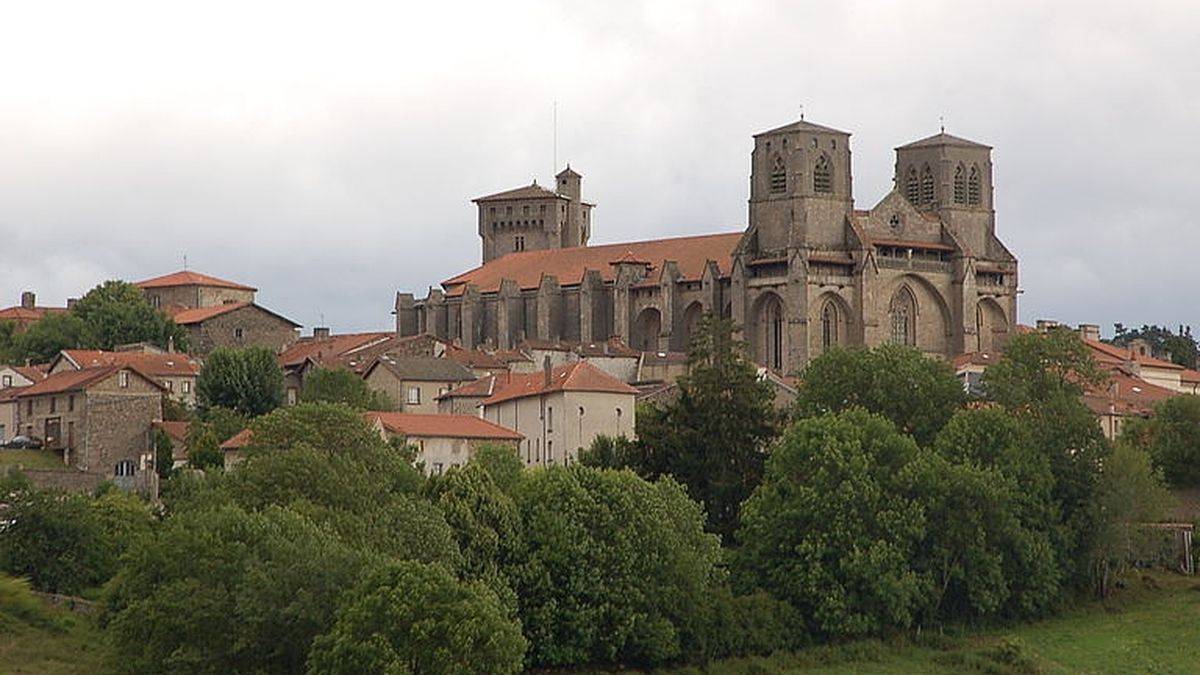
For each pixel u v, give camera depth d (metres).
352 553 174.12
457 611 165.38
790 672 198.75
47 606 193.25
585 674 189.50
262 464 197.50
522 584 190.12
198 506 195.75
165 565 175.00
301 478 195.38
